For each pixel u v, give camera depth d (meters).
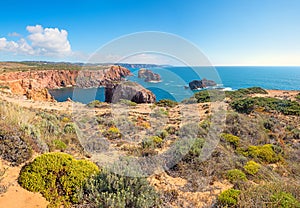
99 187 3.58
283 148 9.01
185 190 4.40
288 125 12.84
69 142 6.34
